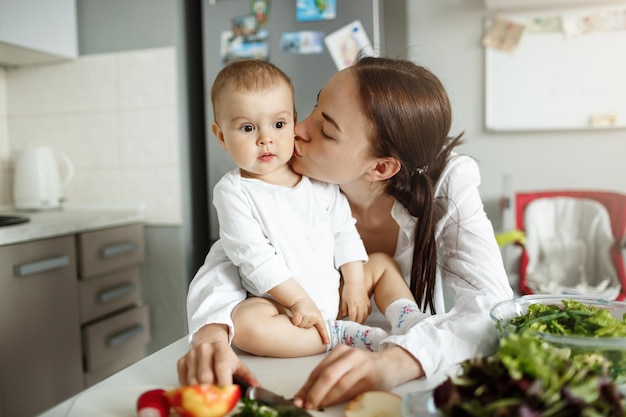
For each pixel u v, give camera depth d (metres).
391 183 0.84
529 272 2.39
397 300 0.80
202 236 2.39
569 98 2.49
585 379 0.41
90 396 0.55
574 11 2.45
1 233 1.55
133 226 2.17
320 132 0.77
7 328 1.59
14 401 1.61
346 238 0.85
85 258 1.90
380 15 2.20
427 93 0.76
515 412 0.38
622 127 2.46
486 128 2.58
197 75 2.36
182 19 2.23
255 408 0.49
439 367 0.60
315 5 2.09
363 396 0.51
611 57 2.44
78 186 2.34
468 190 0.86
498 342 0.66
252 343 0.67
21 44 1.98
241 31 2.17
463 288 0.78
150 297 2.27
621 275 2.22
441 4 2.57
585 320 0.58
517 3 2.40
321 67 2.10
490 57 2.53
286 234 0.78
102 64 2.26
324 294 0.79
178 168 2.19
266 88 0.75
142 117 2.22
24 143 2.41
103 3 2.26
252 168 0.77
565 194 2.46
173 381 0.59
